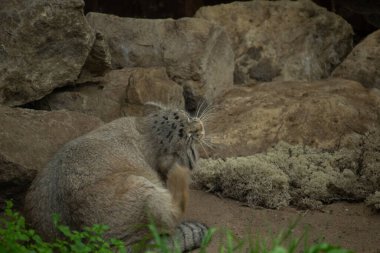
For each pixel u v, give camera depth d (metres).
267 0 18.42
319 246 6.48
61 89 13.95
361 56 16.67
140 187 9.27
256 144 13.89
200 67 15.41
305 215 11.58
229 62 16.45
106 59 13.83
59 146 11.59
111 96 14.34
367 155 13.03
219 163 12.82
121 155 9.84
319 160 13.09
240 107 14.87
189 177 10.61
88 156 9.53
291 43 17.72
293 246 7.66
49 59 12.76
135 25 15.96
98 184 9.25
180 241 9.63
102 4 19.25
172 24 16.03
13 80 12.39
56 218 8.50
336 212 11.70
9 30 12.23
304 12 18.16
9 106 12.53
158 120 10.34
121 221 9.12
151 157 10.23
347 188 12.11
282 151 13.42
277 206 11.80
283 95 15.18
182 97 14.80
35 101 13.65
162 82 14.52
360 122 14.33
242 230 10.88
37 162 11.05
